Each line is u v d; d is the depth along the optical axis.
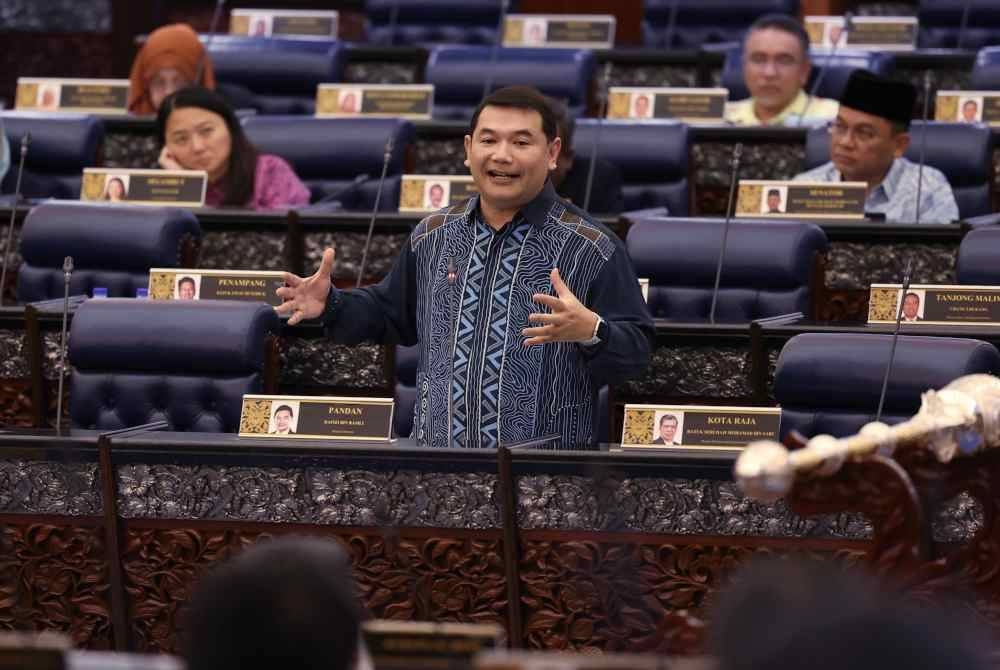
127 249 18.66
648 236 18.38
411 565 12.26
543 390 12.38
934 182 21.50
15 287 20.95
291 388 17.47
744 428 12.44
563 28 31.84
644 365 12.19
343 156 23.30
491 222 12.69
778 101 26.19
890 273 19.25
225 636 4.04
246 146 21.42
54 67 38.22
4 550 12.69
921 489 8.72
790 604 3.92
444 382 12.52
